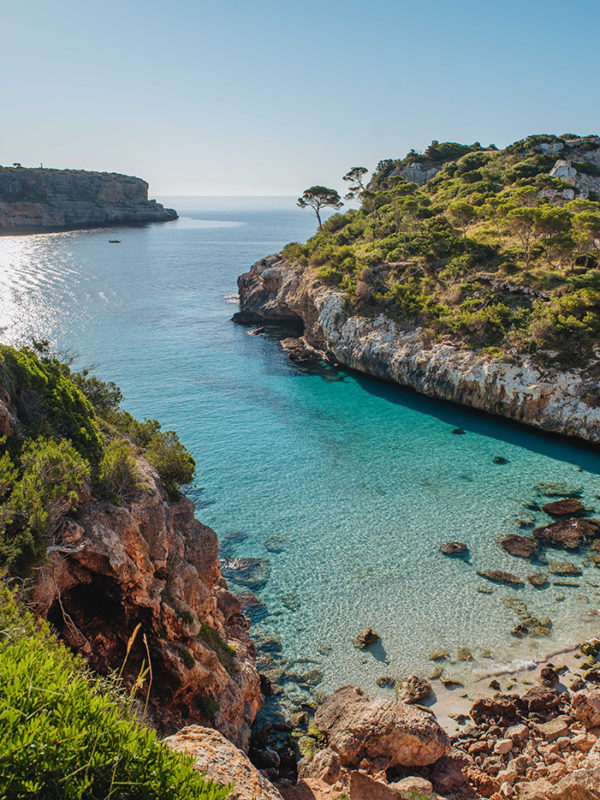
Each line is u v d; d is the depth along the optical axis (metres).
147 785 8.46
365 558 40.66
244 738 24.66
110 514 23.28
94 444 27.72
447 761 23.42
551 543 42.38
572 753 23.84
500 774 22.69
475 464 56.12
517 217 78.31
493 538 43.06
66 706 8.97
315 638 33.06
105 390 37.41
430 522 45.38
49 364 33.41
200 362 89.81
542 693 27.92
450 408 72.00
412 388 77.44
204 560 30.66
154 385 79.12
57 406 28.09
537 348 66.00
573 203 101.62
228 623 32.28
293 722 27.31
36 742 7.97
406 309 81.38
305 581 38.16
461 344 72.62
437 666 30.91
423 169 174.75
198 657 24.23
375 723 23.95
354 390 78.38
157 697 22.92
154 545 25.31
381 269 92.81
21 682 9.12
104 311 121.56
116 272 169.25
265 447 59.88
